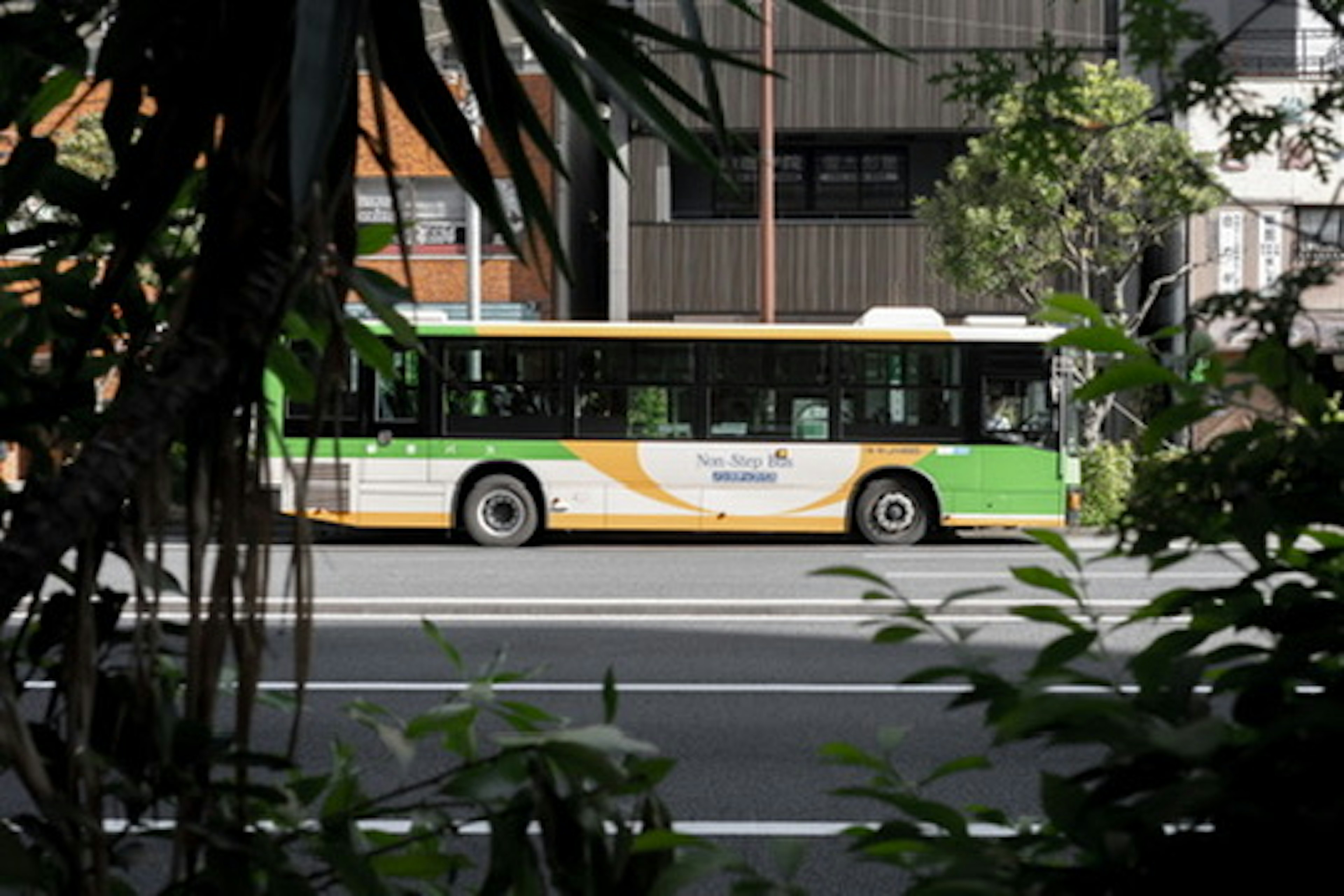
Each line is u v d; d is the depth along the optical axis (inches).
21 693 76.5
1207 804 53.8
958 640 70.9
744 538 1159.0
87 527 65.7
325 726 398.3
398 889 78.0
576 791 74.1
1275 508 61.2
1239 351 61.9
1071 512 1028.5
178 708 78.0
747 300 1617.9
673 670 510.9
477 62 69.7
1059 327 70.6
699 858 71.6
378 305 73.3
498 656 86.6
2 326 82.6
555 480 1027.9
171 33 70.4
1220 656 64.1
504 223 71.0
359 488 1023.6
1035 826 77.2
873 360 1035.3
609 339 1032.2
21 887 65.6
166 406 67.3
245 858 68.8
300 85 59.6
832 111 1595.7
